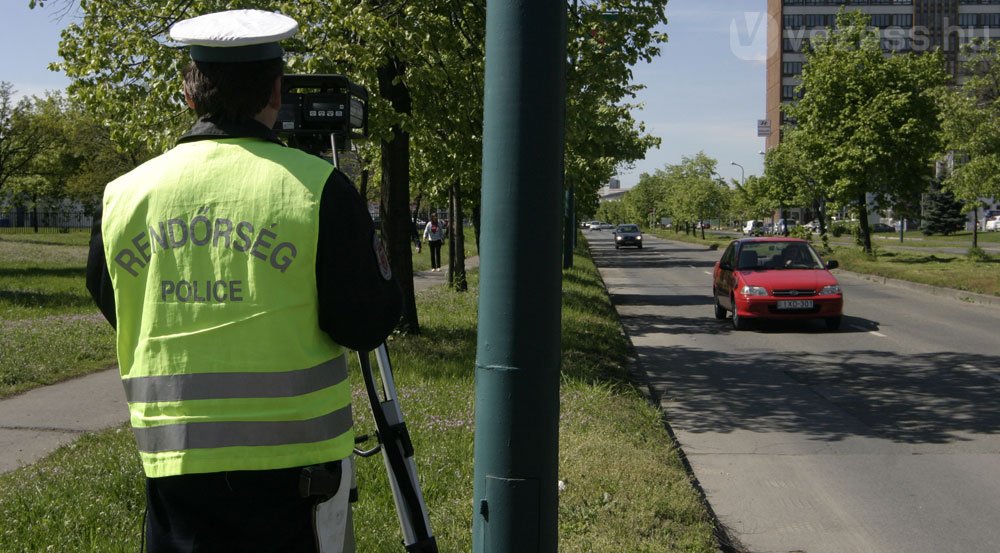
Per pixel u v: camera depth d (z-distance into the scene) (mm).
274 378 1920
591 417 7199
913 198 31484
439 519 4719
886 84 30328
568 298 17938
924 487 6219
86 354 10250
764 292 15086
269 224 1938
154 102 9312
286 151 2031
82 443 6312
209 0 9070
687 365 11656
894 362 11820
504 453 2809
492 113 2803
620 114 14914
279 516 1925
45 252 32156
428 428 6574
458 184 19094
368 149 12367
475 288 22562
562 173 2834
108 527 4547
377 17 8984
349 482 2092
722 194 76688
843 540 5172
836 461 6914
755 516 5598
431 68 10062
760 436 7746
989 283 21391
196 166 2006
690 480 5875
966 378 10594
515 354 2791
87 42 9523
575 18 10789
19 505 4746
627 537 4621
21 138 34844
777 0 107312
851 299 20797
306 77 2641
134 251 2002
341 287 1938
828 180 32250
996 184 28016
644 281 28312
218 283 1941
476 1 10477
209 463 1894
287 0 8867
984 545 5094
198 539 1916
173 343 1941
